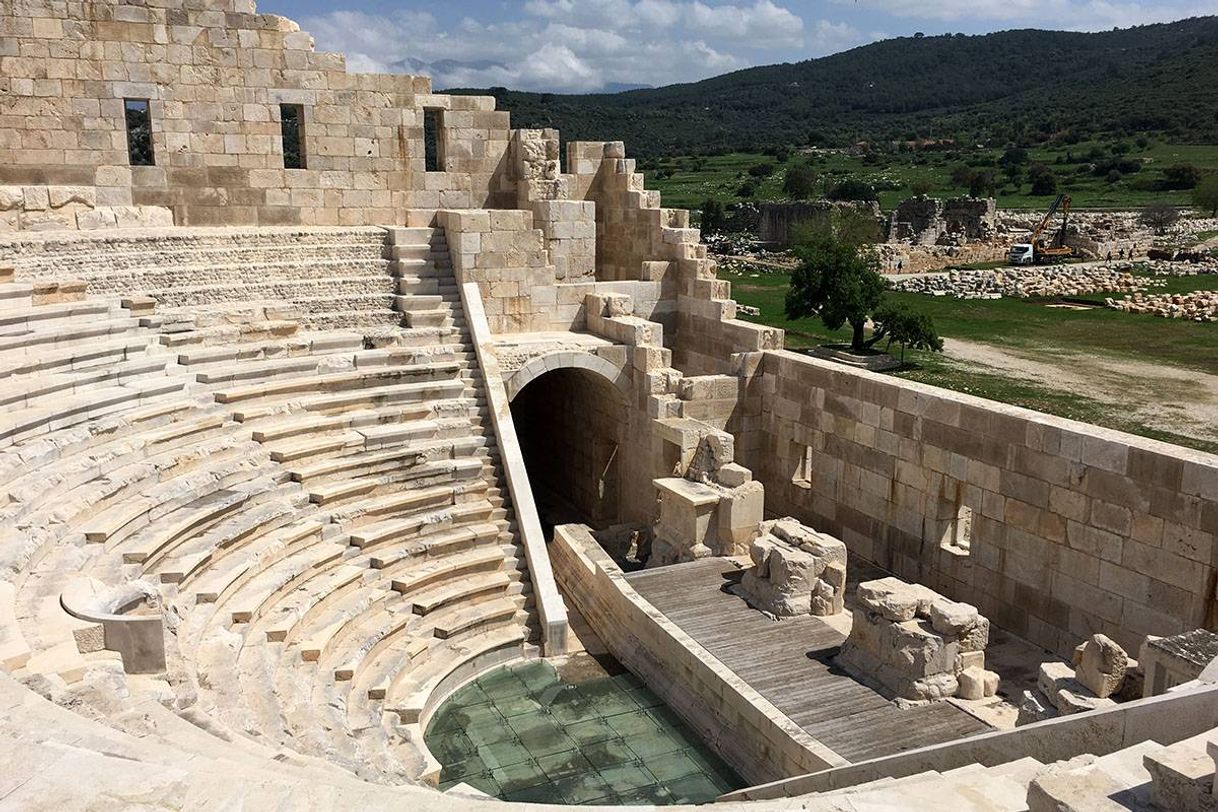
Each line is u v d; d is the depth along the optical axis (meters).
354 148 26.34
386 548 18.47
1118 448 15.45
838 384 21.69
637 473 25.42
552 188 28.05
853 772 11.18
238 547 15.94
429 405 21.20
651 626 17.48
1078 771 7.07
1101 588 16.02
